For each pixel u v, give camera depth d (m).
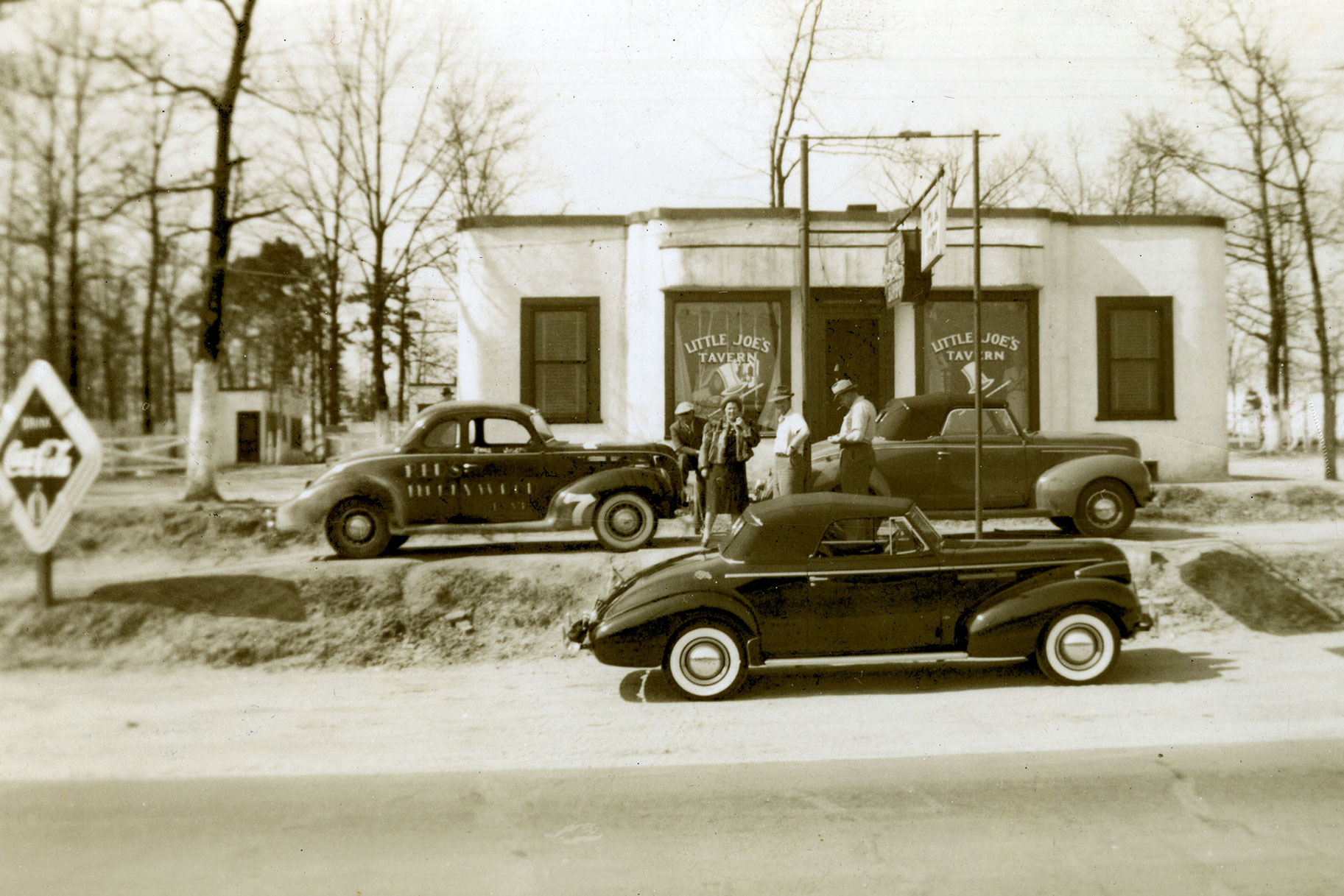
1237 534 11.70
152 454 16.69
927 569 7.38
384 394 23.92
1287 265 24.20
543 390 15.63
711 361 15.34
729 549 7.55
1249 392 31.31
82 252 13.55
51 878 4.26
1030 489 11.16
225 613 9.01
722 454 10.55
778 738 6.27
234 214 14.20
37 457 8.86
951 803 5.01
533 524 10.51
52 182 12.81
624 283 15.66
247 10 13.50
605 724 6.71
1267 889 3.96
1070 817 4.79
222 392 29.78
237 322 28.92
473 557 10.41
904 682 7.60
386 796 5.31
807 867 4.25
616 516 10.61
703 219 15.17
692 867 4.27
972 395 11.37
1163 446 16.02
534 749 6.14
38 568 8.89
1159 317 16.12
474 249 15.59
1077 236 16.02
